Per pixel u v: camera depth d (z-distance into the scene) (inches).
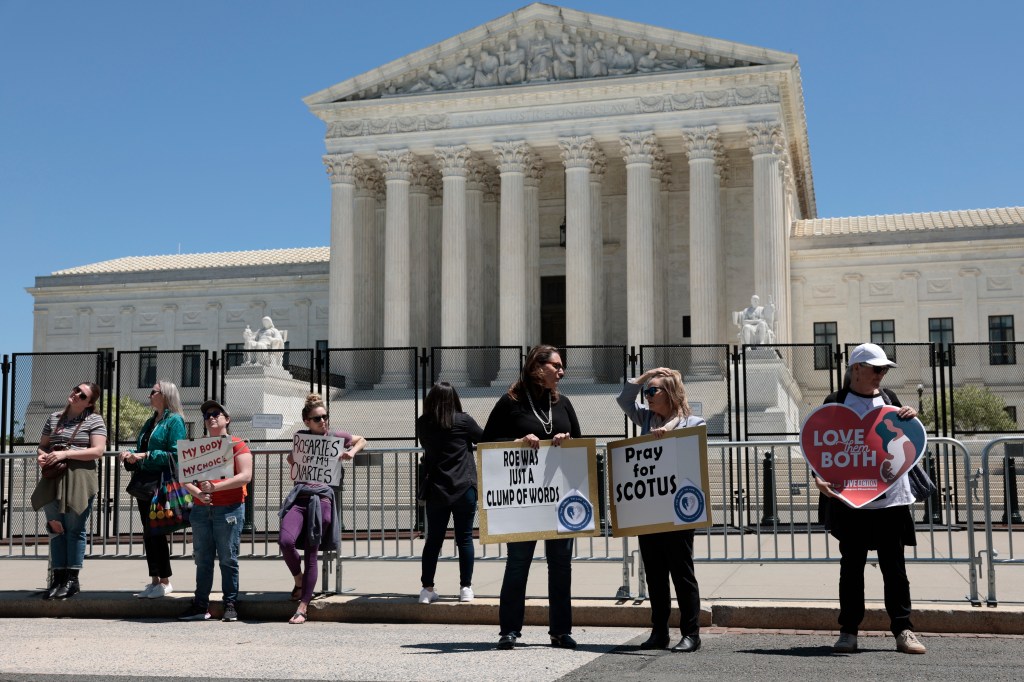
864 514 568.4
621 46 2625.5
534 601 701.3
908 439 571.2
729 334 2778.1
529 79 2677.2
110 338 3506.4
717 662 536.7
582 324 2576.3
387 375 2576.3
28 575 900.0
